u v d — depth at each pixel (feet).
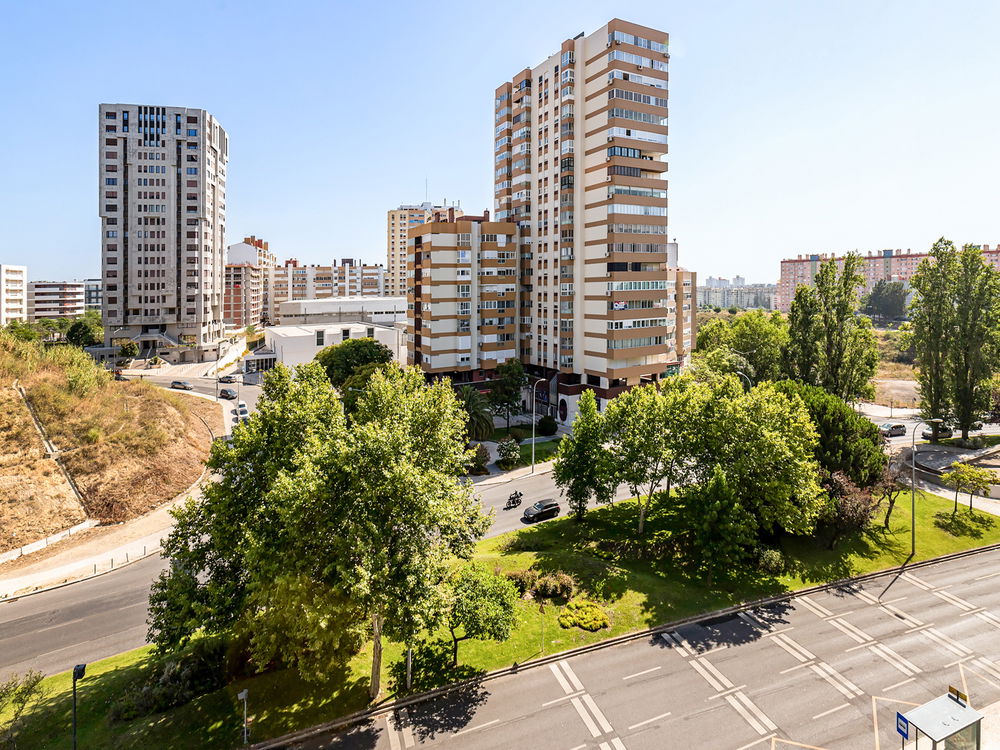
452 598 84.23
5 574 131.13
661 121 246.06
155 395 227.20
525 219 281.33
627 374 245.45
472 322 269.85
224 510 87.56
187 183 405.59
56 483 159.02
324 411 103.76
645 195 243.81
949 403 223.92
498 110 296.30
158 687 83.25
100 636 107.14
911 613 111.75
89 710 82.69
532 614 107.24
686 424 136.56
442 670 91.81
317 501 78.07
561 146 253.44
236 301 550.77
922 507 159.84
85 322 432.25
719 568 126.72
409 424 97.71
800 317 240.53
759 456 122.31
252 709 82.43
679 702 85.56
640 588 116.37
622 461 139.54
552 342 268.21
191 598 82.84
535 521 159.33
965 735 68.49
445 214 295.69
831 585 122.62
